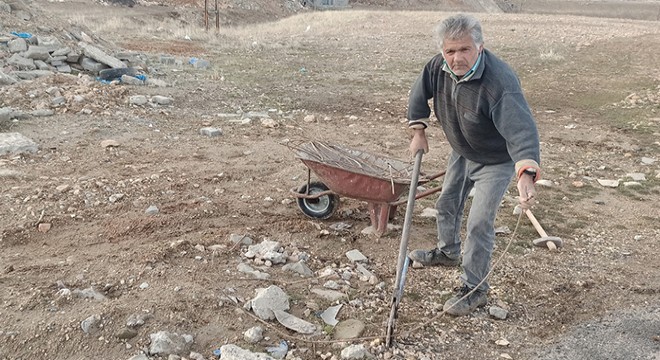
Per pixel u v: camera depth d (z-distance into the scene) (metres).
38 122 8.07
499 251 5.35
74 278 4.33
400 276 3.81
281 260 4.79
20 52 11.07
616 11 56.56
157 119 8.94
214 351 3.65
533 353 3.94
